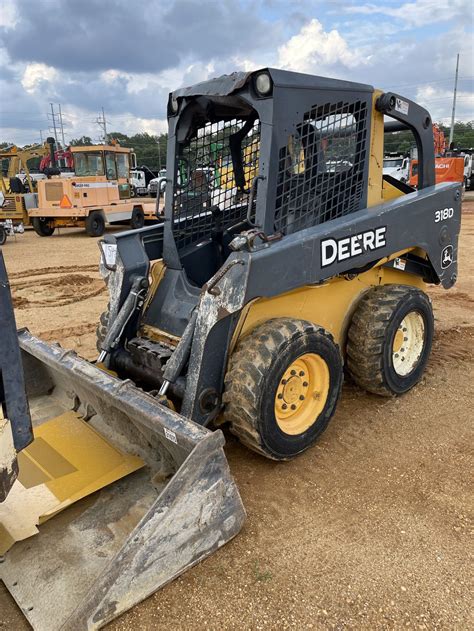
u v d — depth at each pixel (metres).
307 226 3.47
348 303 3.92
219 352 3.05
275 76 3.04
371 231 3.56
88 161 17.28
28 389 3.74
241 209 4.21
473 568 2.57
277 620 2.30
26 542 2.61
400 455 3.51
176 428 2.54
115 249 3.73
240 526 2.73
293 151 3.25
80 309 7.23
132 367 3.54
